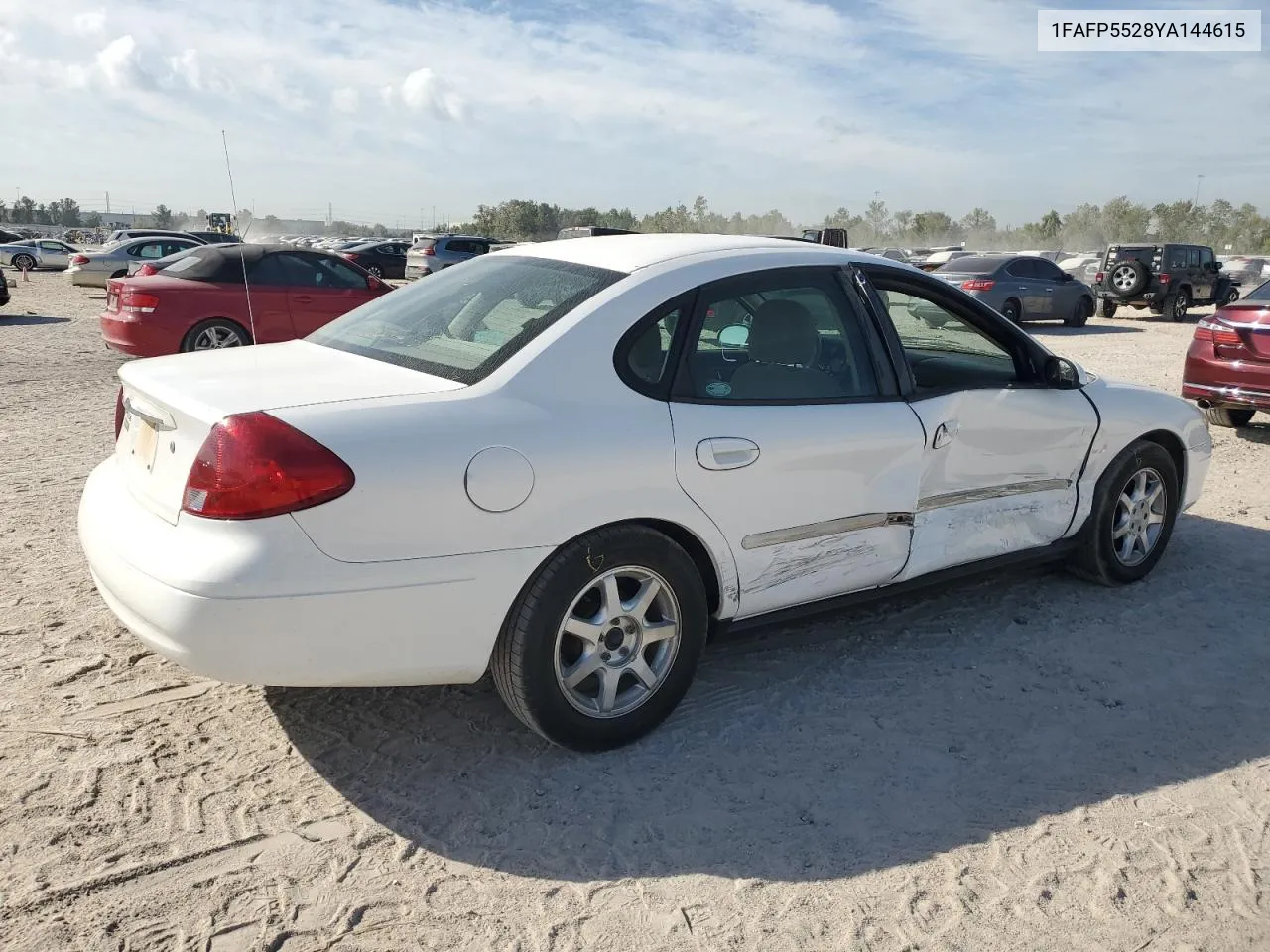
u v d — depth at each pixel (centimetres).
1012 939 243
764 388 342
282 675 268
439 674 288
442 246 3019
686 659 330
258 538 259
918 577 395
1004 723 349
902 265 394
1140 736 343
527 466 286
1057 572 501
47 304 2128
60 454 693
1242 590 485
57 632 395
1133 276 2338
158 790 293
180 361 337
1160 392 493
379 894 252
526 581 293
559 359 304
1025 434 414
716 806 295
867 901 255
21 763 303
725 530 328
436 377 304
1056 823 291
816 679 378
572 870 265
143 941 232
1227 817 296
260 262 1098
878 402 369
